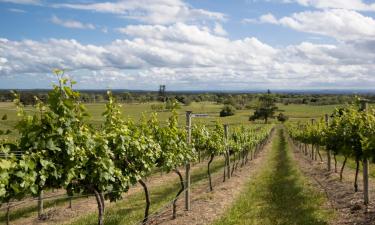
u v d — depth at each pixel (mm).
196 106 125625
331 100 165625
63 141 6707
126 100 113438
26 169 5996
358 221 9992
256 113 103500
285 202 13711
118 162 8844
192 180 20953
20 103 6477
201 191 16938
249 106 138125
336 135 15680
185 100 138375
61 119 6625
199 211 12773
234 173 23250
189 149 12828
